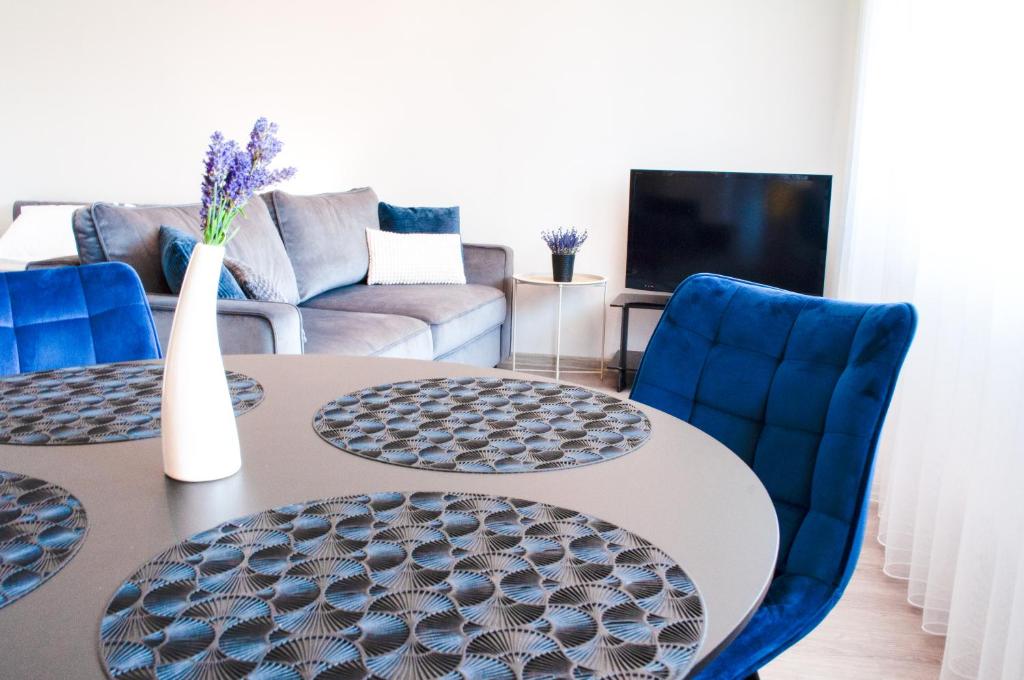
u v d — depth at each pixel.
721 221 4.44
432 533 0.86
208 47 5.07
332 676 0.62
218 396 0.99
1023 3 1.91
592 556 0.82
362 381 1.47
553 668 0.64
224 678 0.62
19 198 5.47
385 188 5.06
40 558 0.80
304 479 1.01
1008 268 1.87
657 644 0.67
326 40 4.96
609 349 4.94
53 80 5.27
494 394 1.40
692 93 4.56
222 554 0.81
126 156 5.28
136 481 0.99
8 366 1.68
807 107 4.42
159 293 2.95
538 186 4.86
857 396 1.24
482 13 4.75
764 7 4.39
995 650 1.79
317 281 3.98
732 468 1.07
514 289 4.98
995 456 1.90
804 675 2.00
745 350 1.44
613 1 4.57
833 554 1.21
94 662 0.63
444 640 0.67
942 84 2.48
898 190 2.96
